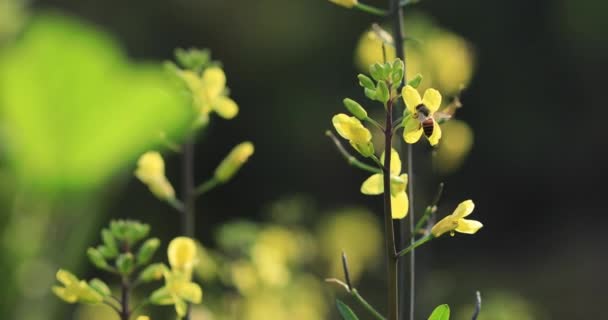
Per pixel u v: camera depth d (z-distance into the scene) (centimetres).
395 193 89
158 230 499
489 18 638
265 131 613
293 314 152
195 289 92
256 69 611
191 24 589
